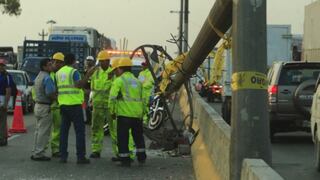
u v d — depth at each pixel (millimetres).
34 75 35062
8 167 12320
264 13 7043
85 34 41625
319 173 12242
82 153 12891
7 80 15703
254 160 6648
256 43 7020
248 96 7059
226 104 25781
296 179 11570
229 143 7914
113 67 13211
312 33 33250
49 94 13102
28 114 28234
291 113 17516
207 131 12836
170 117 15445
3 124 15773
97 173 11758
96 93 13789
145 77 17906
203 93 42219
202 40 11547
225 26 9461
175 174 11773
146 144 16422
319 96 12922
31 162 13000
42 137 13234
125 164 12578
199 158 12336
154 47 16094
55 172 11789
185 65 14938
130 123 12547
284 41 36562
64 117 12969
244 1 7004
